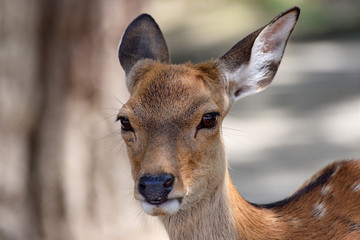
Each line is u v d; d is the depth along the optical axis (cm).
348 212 901
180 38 4678
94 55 1059
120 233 1102
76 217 1098
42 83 1073
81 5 1044
